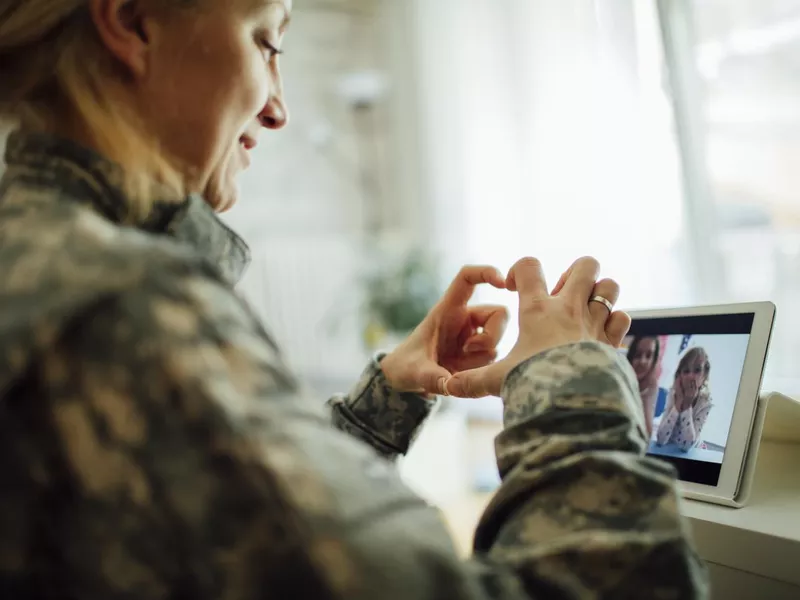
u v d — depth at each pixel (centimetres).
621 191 133
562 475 36
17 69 41
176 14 43
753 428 60
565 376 40
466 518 129
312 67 248
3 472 29
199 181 46
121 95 43
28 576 30
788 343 112
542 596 33
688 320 69
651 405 68
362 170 254
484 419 194
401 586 28
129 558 28
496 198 182
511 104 173
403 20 231
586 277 49
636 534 34
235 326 32
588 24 144
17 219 35
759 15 113
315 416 32
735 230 119
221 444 28
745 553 53
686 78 122
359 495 29
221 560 28
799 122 110
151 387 29
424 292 199
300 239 244
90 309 30
